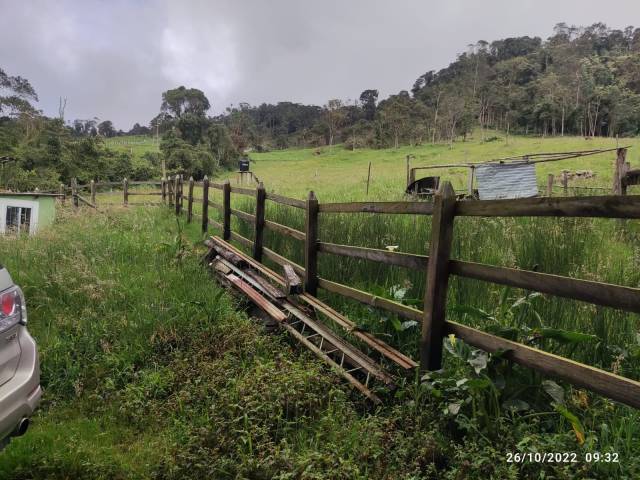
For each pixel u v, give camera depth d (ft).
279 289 16.63
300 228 23.13
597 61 310.04
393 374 11.31
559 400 8.71
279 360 12.26
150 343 13.65
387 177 110.42
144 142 314.14
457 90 313.73
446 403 9.41
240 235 25.31
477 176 44.91
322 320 14.73
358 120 359.87
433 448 8.55
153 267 20.42
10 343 8.34
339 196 52.85
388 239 18.38
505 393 9.42
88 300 16.30
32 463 9.27
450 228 9.98
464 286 13.48
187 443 9.49
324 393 10.72
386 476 8.29
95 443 10.00
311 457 8.63
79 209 43.88
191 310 15.44
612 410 8.81
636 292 6.67
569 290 7.63
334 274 17.04
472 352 9.89
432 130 282.15
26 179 97.96
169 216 41.50
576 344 9.78
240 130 311.88
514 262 15.21
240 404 10.23
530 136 276.21
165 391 11.81
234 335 13.57
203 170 176.96
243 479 8.43
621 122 251.19
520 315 11.50
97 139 137.90
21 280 17.94
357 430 9.43
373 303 12.48
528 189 45.21
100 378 12.44
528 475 7.86
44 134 143.23
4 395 7.84
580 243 16.60
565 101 259.60
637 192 37.86
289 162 245.65
